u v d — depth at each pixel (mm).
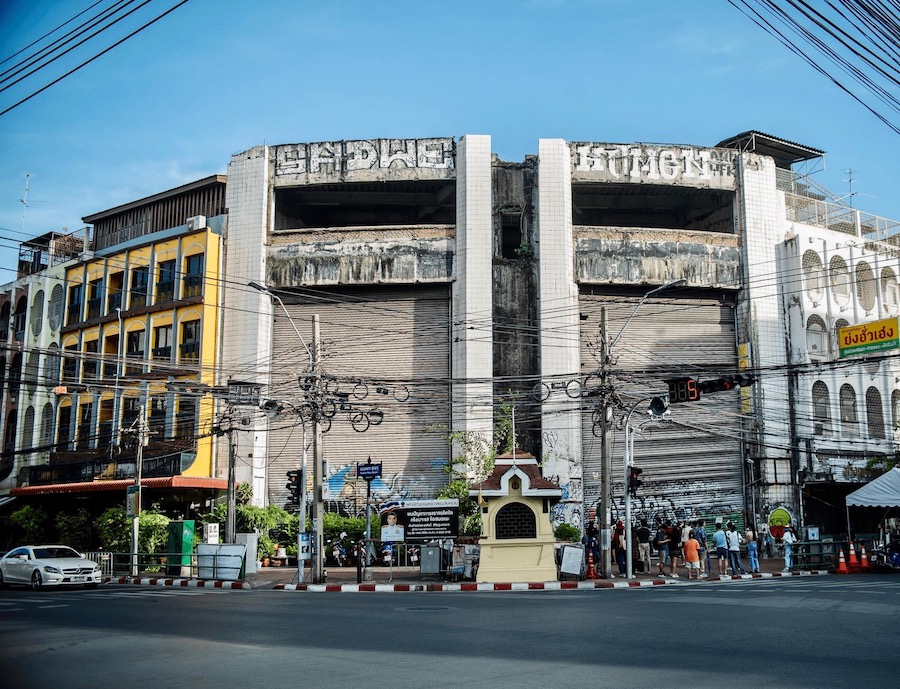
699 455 43281
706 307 44656
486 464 38125
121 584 30547
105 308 46781
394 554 37938
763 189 45531
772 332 44375
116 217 49750
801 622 15102
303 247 43375
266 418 41969
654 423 40781
